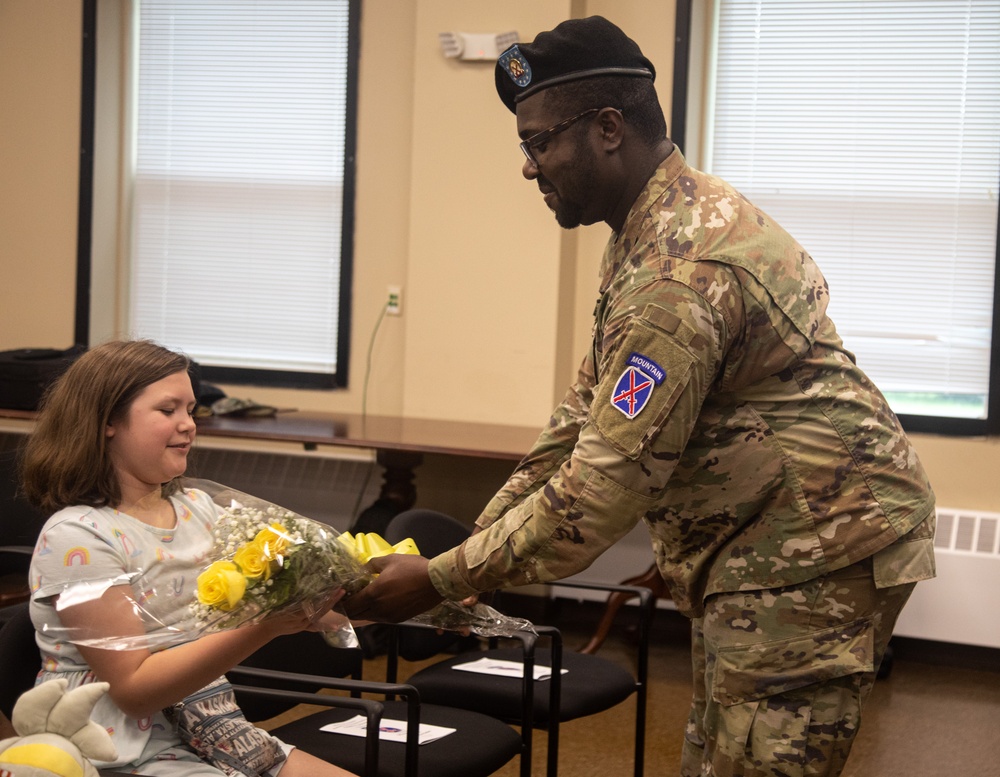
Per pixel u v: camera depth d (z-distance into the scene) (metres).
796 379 1.63
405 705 2.44
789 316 1.58
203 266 5.22
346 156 4.94
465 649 4.07
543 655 2.88
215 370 5.18
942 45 4.33
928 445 4.36
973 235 4.34
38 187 5.23
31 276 5.25
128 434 1.62
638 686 2.71
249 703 2.15
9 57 5.22
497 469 4.64
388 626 2.64
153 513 1.67
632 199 1.67
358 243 4.96
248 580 1.43
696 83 4.53
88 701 1.32
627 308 1.56
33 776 1.25
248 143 5.13
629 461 1.52
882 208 4.43
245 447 4.89
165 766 1.59
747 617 1.68
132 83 5.24
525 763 2.29
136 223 5.29
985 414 4.36
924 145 4.38
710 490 1.67
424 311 4.63
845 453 1.63
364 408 4.97
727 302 1.53
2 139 5.25
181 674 1.49
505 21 4.45
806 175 4.50
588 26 1.63
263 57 5.09
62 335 5.23
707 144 4.60
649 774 3.07
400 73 4.86
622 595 4.14
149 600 1.54
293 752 1.75
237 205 5.16
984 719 3.63
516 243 4.50
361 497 4.74
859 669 1.63
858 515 1.63
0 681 1.63
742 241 1.57
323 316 5.10
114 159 5.25
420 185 4.59
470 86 4.51
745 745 1.67
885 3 4.37
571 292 4.63
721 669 1.70
